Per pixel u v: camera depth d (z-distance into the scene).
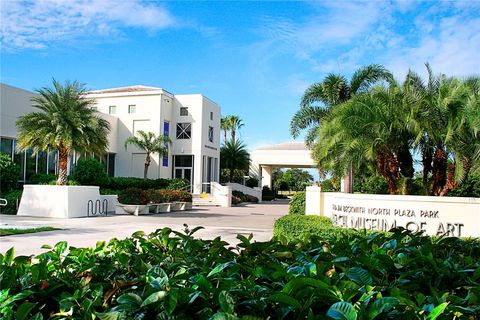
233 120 57.78
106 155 33.06
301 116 19.22
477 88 10.48
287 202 43.94
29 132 17.61
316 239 3.60
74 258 2.92
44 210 17.17
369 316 1.70
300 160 43.69
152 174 33.38
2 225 13.14
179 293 1.86
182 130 36.03
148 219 17.58
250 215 21.98
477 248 3.64
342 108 11.05
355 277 2.31
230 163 43.50
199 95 35.88
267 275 2.45
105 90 37.31
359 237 3.70
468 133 9.74
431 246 3.46
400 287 2.35
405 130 10.72
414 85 11.41
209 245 3.55
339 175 11.80
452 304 1.95
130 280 2.49
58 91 18.23
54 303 2.21
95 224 14.63
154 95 33.78
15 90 22.45
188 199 26.33
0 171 18.73
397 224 9.49
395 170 11.30
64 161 18.50
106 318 1.77
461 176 10.03
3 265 2.53
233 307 1.78
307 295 1.90
